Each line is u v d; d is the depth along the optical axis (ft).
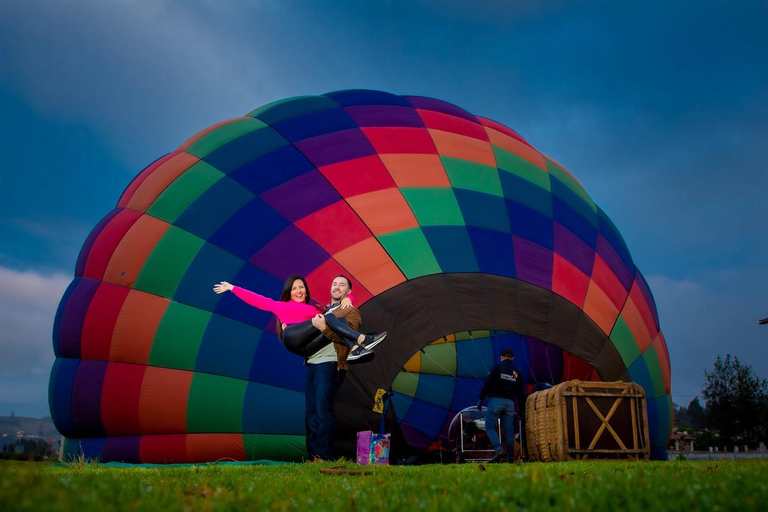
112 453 39.68
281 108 49.65
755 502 9.55
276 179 43.09
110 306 41.63
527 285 41.81
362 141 45.96
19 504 8.86
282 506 10.47
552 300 42.22
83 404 40.81
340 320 27.66
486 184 46.32
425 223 41.98
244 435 37.11
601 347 43.42
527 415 34.17
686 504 9.66
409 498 10.82
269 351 37.83
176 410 38.14
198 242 41.32
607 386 31.83
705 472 15.42
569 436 30.86
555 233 46.11
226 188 43.19
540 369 54.39
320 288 38.42
